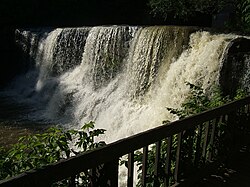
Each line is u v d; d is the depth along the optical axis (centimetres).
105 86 1145
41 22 1830
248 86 686
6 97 1327
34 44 1444
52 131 290
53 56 1349
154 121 855
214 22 1209
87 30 1230
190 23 1521
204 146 356
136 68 1021
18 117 1060
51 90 1276
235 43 742
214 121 361
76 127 1023
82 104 1135
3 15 1661
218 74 762
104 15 1934
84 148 279
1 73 1527
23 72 1516
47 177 184
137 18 1853
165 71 933
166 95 883
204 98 504
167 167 304
